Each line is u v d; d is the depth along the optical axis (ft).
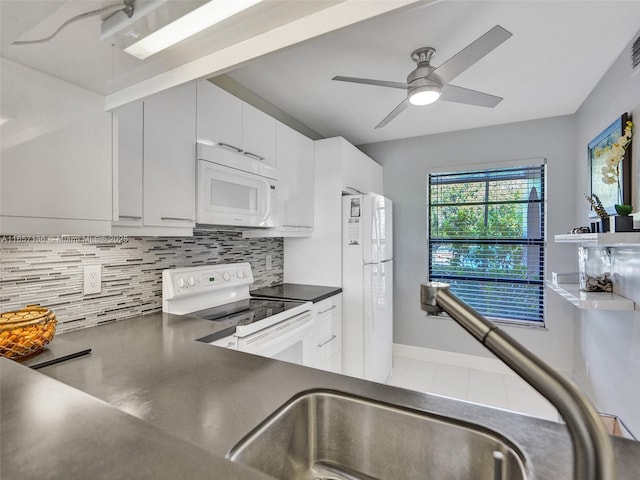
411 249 12.13
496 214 11.09
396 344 12.31
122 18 2.44
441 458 2.57
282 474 2.62
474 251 11.39
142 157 4.97
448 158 11.59
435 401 2.80
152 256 6.19
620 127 6.48
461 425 2.51
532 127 10.46
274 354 6.11
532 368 1.50
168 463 1.19
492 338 1.62
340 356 9.20
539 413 8.32
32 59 3.19
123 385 3.09
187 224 5.74
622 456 2.08
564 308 10.09
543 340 10.29
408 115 10.03
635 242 5.08
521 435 2.34
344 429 2.90
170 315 5.96
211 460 1.21
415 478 2.65
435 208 11.98
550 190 10.25
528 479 1.91
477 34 6.02
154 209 5.15
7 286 4.26
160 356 3.88
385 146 12.59
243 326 5.43
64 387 1.75
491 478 2.37
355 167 10.30
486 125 10.94
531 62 7.00
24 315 3.91
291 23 2.52
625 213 5.80
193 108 5.87
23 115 3.32
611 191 6.97
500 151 10.85
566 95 8.65
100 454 1.23
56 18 2.52
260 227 7.77
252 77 7.64
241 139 6.96
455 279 11.64
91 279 5.19
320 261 9.64
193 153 5.86
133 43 2.70
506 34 4.82
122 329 5.08
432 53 6.57
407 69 7.25
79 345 4.09
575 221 9.87
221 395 2.89
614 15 5.50
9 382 1.81
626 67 6.39
